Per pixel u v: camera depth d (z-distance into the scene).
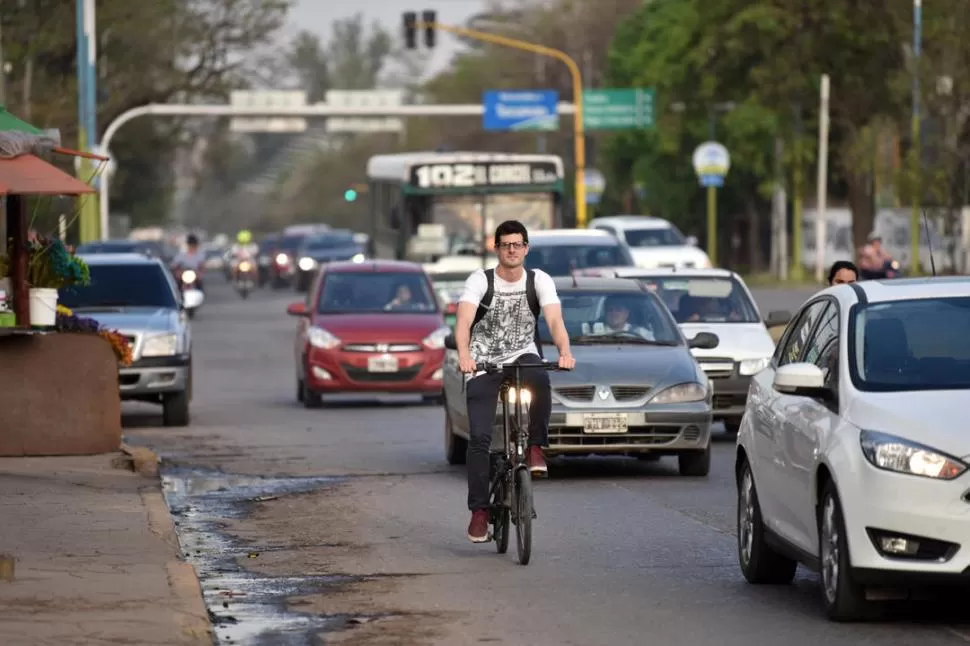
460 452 45.34
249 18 179.75
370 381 64.44
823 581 24.47
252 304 161.50
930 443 23.05
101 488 38.31
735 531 33.41
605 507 36.94
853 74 166.38
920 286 26.38
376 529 33.94
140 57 179.12
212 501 38.38
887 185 157.38
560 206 95.31
